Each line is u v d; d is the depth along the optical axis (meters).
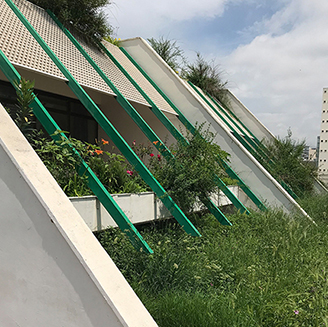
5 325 2.32
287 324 2.87
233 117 14.86
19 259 2.23
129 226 3.56
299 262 4.14
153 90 8.58
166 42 12.60
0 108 2.48
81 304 2.04
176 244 4.18
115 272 2.14
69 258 2.06
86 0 6.71
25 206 2.19
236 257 4.14
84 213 3.68
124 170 4.93
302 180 12.09
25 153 2.33
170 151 6.29
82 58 6.21
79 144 3.98
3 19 5.04
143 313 2.05
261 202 7.61
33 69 4.53
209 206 5.84
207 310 2.80
